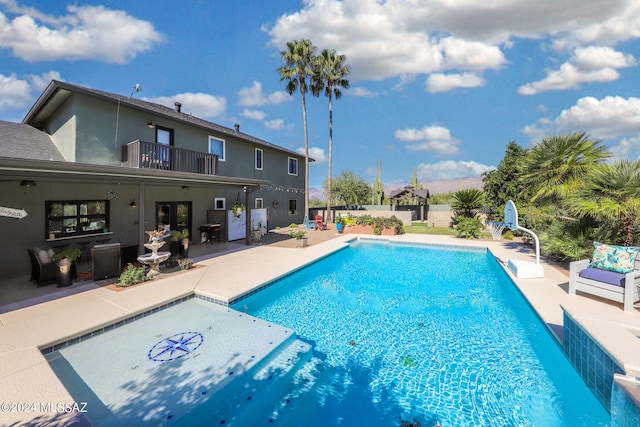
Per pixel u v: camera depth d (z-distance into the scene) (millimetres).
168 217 12375
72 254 6938
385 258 11844
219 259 9844
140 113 11375
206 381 3533
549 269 8258
